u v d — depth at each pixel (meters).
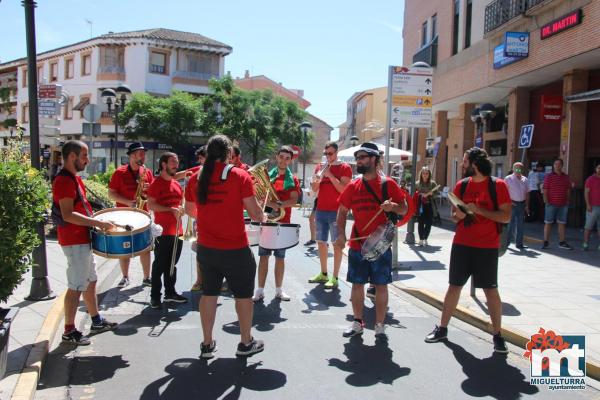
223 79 40.88
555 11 14.30
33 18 6.84
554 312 6.75
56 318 5.95
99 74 43.09
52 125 13.17
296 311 7.03
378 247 5.66
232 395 4.44
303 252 11.78
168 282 7.19
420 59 25.47
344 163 8.25
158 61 43.62
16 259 4.68
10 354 4.92
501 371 5.11
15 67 53.31
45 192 4.98
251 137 41.00
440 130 26.05
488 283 5.61
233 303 7.35
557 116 15.96
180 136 39.47
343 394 4.51
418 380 4.84
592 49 12.77
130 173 7.92
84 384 4.62
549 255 11.20
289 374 4.91
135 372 4.89
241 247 5.05
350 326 6.44
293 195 7.64
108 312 6.76
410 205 6.05
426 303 7.65
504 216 5.51
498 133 22.44
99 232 5.69
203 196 4.97
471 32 20.17
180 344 5.66
